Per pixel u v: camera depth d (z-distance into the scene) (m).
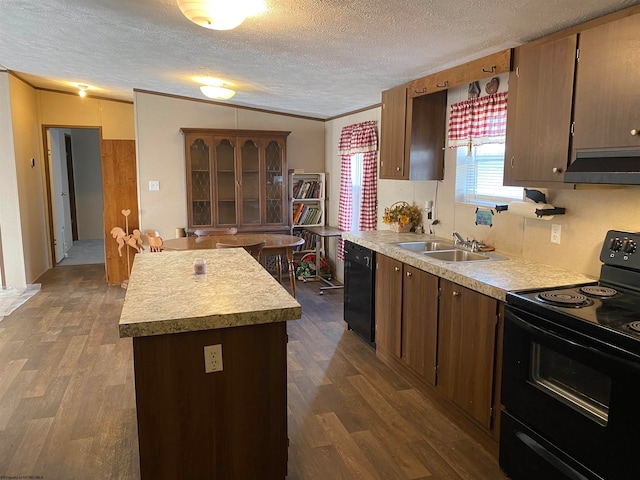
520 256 2.99
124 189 5.95
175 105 5.89
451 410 2.80
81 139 9.54
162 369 1.80
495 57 2.73
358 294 3.97
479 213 3.35
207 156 5.71
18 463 2.36
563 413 1.91
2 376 3.32
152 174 5.91
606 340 1.69
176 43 3.39
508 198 3.19
